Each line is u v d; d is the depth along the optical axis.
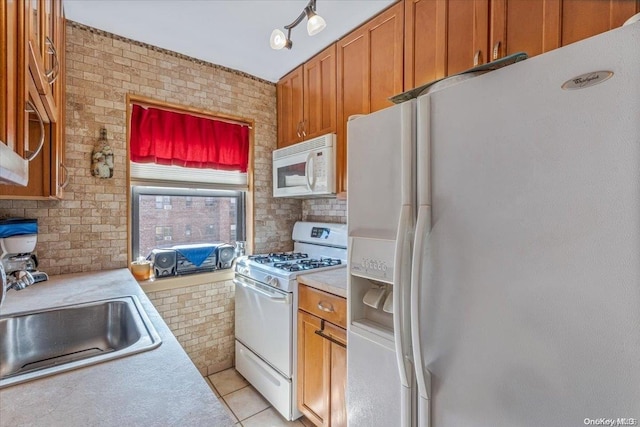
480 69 0.80
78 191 1.84
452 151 0.83
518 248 0.71
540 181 0.68
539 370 0.68
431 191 0.88
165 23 1.84
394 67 1.67
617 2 1.00
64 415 0.60
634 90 0.57
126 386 0.70
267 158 2.64
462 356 0.81
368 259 1.09
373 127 1.08
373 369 1.10
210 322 2.35
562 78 0.65
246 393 2.13
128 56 2.00
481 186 0.77
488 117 0.76
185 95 2.22
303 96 2.34
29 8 0.71
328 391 1.61
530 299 0.70
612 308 0.59
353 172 1.16
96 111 1.89
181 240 2.36
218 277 2.37
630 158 0.57
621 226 0.58
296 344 1.83
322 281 1.68
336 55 2.04
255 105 2.57
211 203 2.49
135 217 2.16
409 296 0.91
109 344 1.31
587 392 0.62
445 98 0.85
